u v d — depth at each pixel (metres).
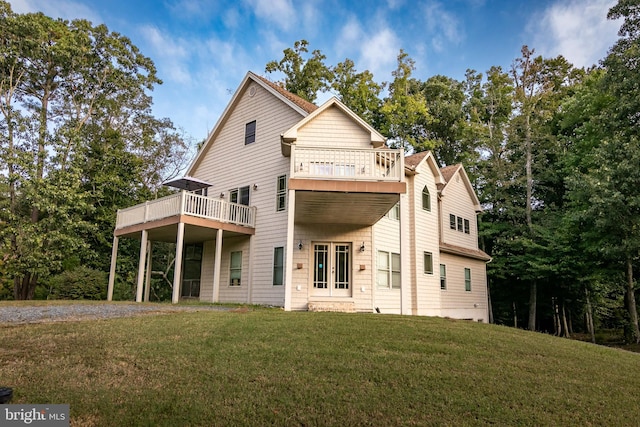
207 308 11.99
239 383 5.37
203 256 18.17
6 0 20.27
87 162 22.77
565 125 23.91
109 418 4.39
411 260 17.11
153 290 25.11
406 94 30.27
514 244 23.98
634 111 16.42
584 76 28.48
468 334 8.61
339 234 15.32
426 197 18.88
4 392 4.60
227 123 18.69
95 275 20.66
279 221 15.48
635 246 15.84
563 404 5.35
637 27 16.62
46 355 6.09
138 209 16.39
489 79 33.16
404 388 5.45
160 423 4.33
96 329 7.65
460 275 21.30
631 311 18.50
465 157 31.22
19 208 21.31
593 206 16.48
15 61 20.59
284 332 7.86
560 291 25.12
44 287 22.67
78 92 23.61
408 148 32.41
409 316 10.92
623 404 5.56
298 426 4.42
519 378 6.13
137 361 6.01
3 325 7.93
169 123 28.19
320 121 15.17
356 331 8.20
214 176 18.64
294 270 14.75
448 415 4.81
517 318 27.03
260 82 17.22
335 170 12.76
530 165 25.66
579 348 8.80
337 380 5.59
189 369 5.78
